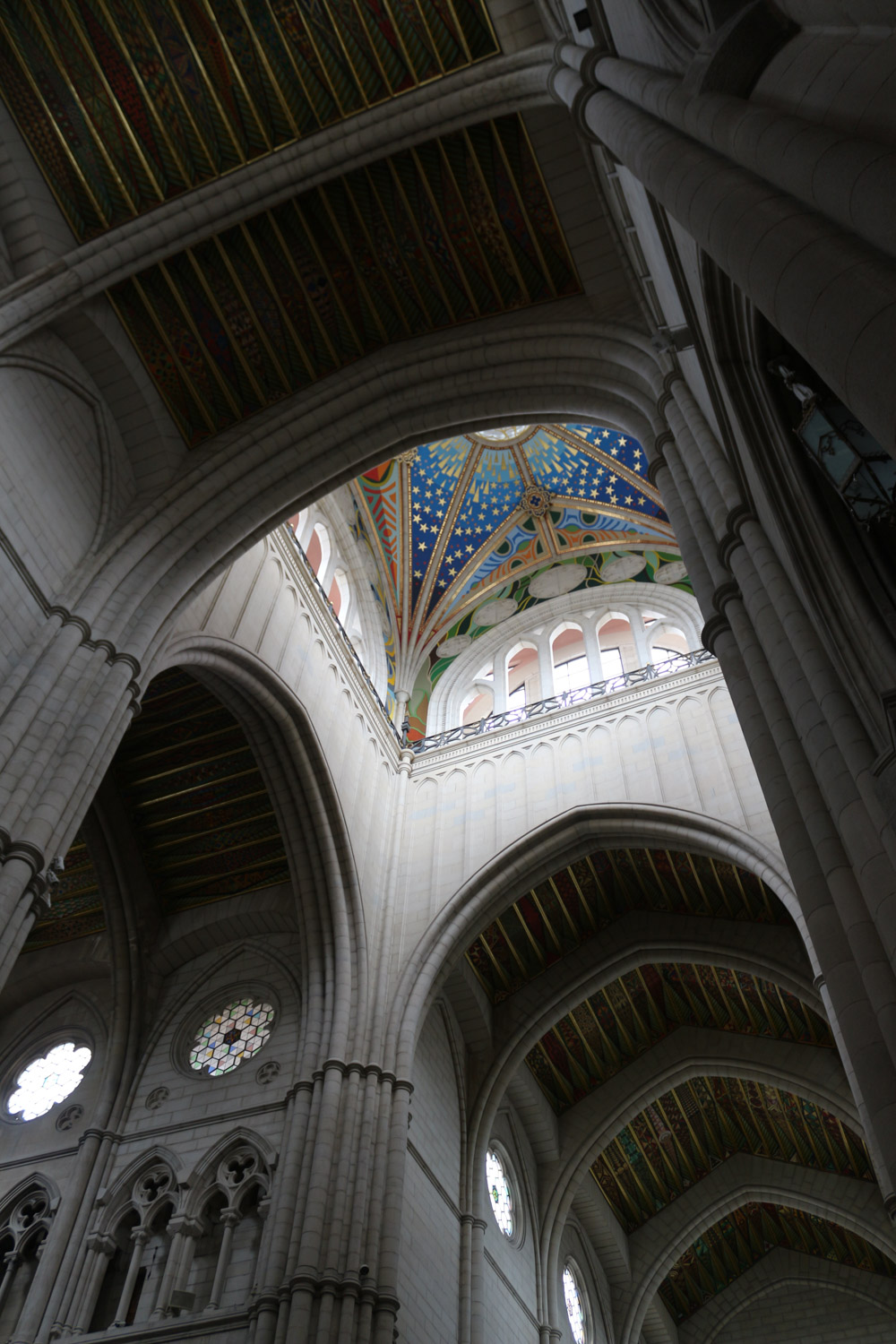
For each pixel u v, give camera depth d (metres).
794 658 7.49
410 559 23.55
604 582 23.98
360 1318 13.12
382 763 20.52
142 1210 15.59
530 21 12.45
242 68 12.99
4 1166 17.08
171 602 13.48
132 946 18.92
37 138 13.27
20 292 12.68
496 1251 18.39
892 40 4.27
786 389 6.75
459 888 18.19
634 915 20.30
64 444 13.48
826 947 6.56
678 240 7.99
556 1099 21.97
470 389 14.51
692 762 18.50
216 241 14.09
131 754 18.25
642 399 12.49
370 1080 15.68
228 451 14.62
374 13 12.56
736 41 5.73
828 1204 22.84
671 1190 24.12
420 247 14.47
